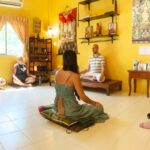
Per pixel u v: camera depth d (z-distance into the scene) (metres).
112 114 3.04
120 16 5.01
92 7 5.61
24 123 2.63
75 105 2.43
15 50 6.35
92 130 2.40
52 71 6.48
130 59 4.91
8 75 6.21
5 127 2.48
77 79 2.32
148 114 2.93
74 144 2.03
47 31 7.03
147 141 2.11
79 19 5.98
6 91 5.00
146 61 4.64
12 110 3.24
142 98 4.19
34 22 6.68
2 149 1.91
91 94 4.66
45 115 2.63
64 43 6.54
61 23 6.60
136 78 4.41
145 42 4.61
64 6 6.47
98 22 5.50
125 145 2.02
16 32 6.21
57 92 2.47
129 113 3.10
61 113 2.46
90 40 5.77
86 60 5.91
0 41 6.05
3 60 6.09
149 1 4.47
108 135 2.26
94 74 4.93
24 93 4.73
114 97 4.30
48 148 1.94
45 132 2.33
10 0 5.88
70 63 2.35
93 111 2.60
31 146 1.98
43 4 6.87
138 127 2.50
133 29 4.79
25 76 5.98
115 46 5.19
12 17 6.10
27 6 6.48
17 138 2.16
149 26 4.52
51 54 7.00
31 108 3.37
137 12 4.68
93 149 1.93
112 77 5.30
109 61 5.34
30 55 6.50
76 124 2.46
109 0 5.20
